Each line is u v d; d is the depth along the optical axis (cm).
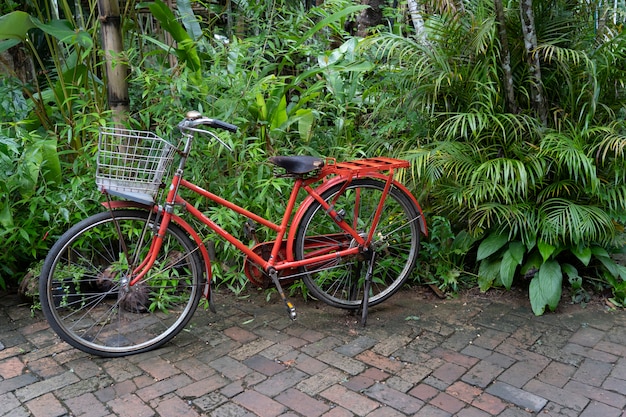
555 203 328
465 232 362
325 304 340
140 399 243
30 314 326
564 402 237
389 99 366
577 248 327
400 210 340
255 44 390
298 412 233
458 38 342
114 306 319
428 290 357
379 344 290
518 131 340
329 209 304
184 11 402
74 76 387
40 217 337
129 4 421
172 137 344
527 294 343
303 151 372
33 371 265
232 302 342
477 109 342
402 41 345
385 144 374
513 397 241
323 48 450
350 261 321
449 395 244
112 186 262
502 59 334
